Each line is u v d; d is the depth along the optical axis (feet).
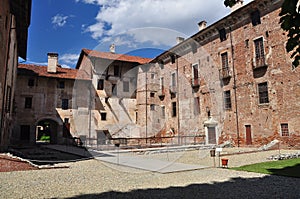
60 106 79.51
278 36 51.85
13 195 16.14
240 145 58.23
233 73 61.87
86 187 18.45
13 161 27.02
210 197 15.42
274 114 51.57
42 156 42.39
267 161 33.12
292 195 15.87
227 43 64.39
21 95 75.36
